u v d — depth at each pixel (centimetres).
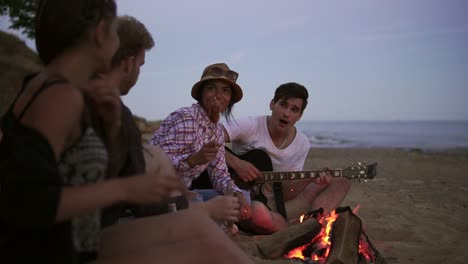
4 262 147
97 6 160
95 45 162
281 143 449
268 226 396
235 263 171
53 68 159
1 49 1811
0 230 146
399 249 384
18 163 135
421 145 4238
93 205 142
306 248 346
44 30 159
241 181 425
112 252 170
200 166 352
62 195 137
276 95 439
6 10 1472
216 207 246
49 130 139
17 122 145
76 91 147
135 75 258
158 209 242
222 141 384
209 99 360
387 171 1079
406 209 576
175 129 346
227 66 366
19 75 1720
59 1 157
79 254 161
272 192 432
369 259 335
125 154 190
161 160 257
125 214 255
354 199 646
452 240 423
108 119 163
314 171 420
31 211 132
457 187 798
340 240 313
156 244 173
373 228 456
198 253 171
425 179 917
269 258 334
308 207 432
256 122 444
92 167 155
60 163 152
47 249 149
